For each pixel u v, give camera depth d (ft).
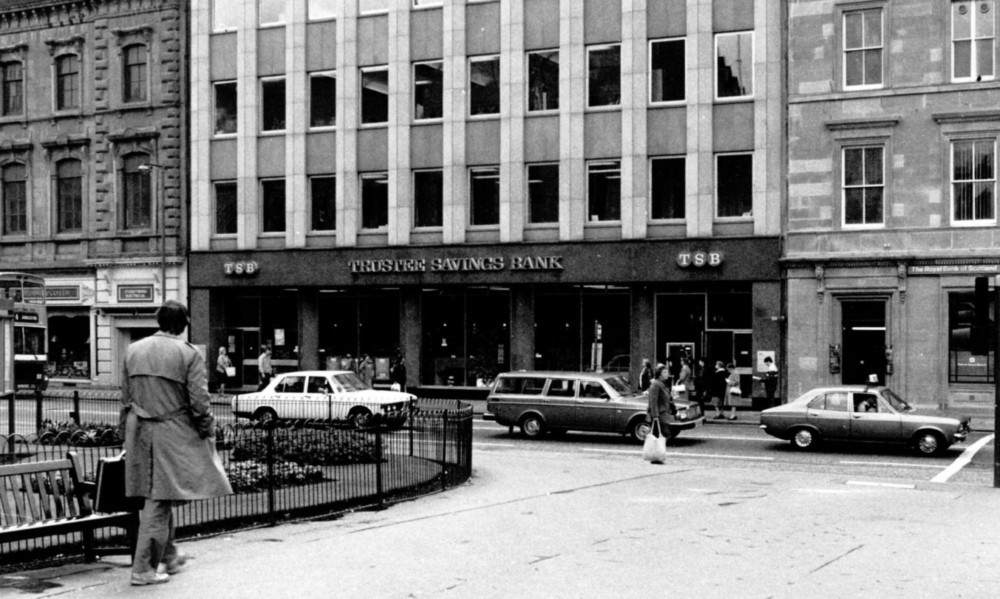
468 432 62.44
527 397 91.91
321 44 140.87
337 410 96.84
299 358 142.10
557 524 42.50
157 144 149.07
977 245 108.68
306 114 141.28
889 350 111.34
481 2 132.05
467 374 133.39
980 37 110.11
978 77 110.01
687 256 120.26
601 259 124.67
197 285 146.10
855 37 114.93
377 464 48.62
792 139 116.88
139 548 29.40
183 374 29.43
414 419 68.03
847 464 74.33
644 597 28.53
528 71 130.11
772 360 116.98
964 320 62.34
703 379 112.98
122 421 30.14
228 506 43.04
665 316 124.16
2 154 159.33
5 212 159.74
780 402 117.19
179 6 147.95
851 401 81.66
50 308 155.02
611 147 125.59
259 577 30.66
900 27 112.68
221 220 146.41
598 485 59.00
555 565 33.04
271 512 42.60
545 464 72.59
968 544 38.17
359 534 39.29
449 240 132.36
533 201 129.90
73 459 33.58
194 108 146.82
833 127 114.62
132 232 150.00
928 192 110.93
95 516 32.63
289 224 141.28
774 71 118.21
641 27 123.75
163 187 138.62
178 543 37.68
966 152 110.11
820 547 37.22
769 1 118.52
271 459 43.29
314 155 140.87
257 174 143.74
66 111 154.51
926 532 41.14
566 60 127.13
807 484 61.62
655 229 123.54
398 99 135.54
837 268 113.70
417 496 53.26
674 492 55.62
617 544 37.35
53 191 155.84
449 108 132.77
